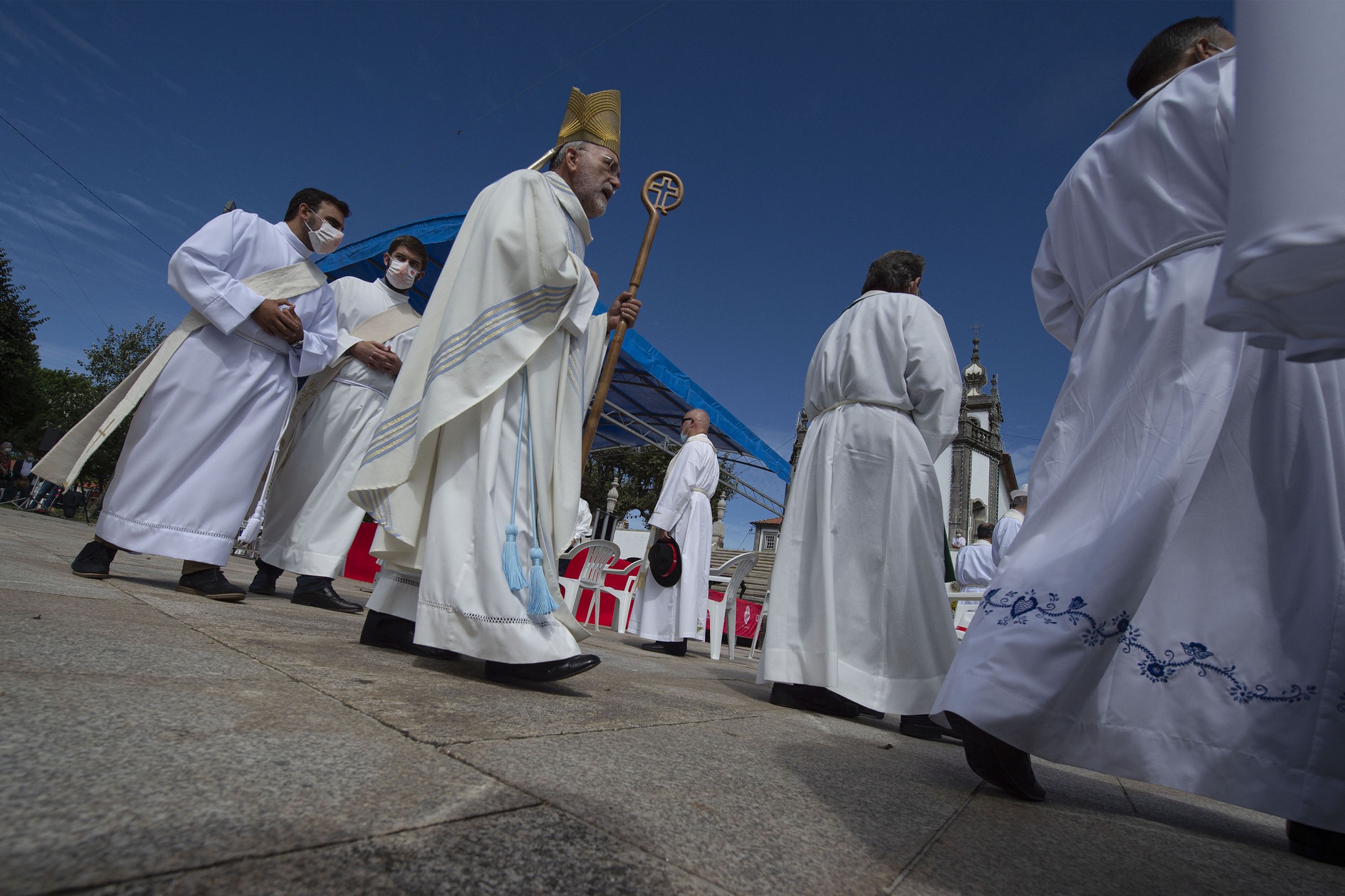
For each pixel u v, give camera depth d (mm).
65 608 1872
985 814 1367
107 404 2971
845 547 2713
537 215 2102
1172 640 1461
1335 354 884
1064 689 1412
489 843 795
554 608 1911
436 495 2023
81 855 607
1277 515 1463
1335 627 1376
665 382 7871
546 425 2133
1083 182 1855
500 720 1426
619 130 2521
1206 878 1143
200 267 2982
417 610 1968
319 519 3814
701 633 5852
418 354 2211
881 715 2705
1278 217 774
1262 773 1352
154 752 880
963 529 30781
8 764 758
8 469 17625
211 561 2941
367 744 1089
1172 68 1819
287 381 3248
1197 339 1541
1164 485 1458
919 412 2844
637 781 1155
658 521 5594
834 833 1079
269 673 1497
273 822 749
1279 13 836
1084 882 1039
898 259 3131
